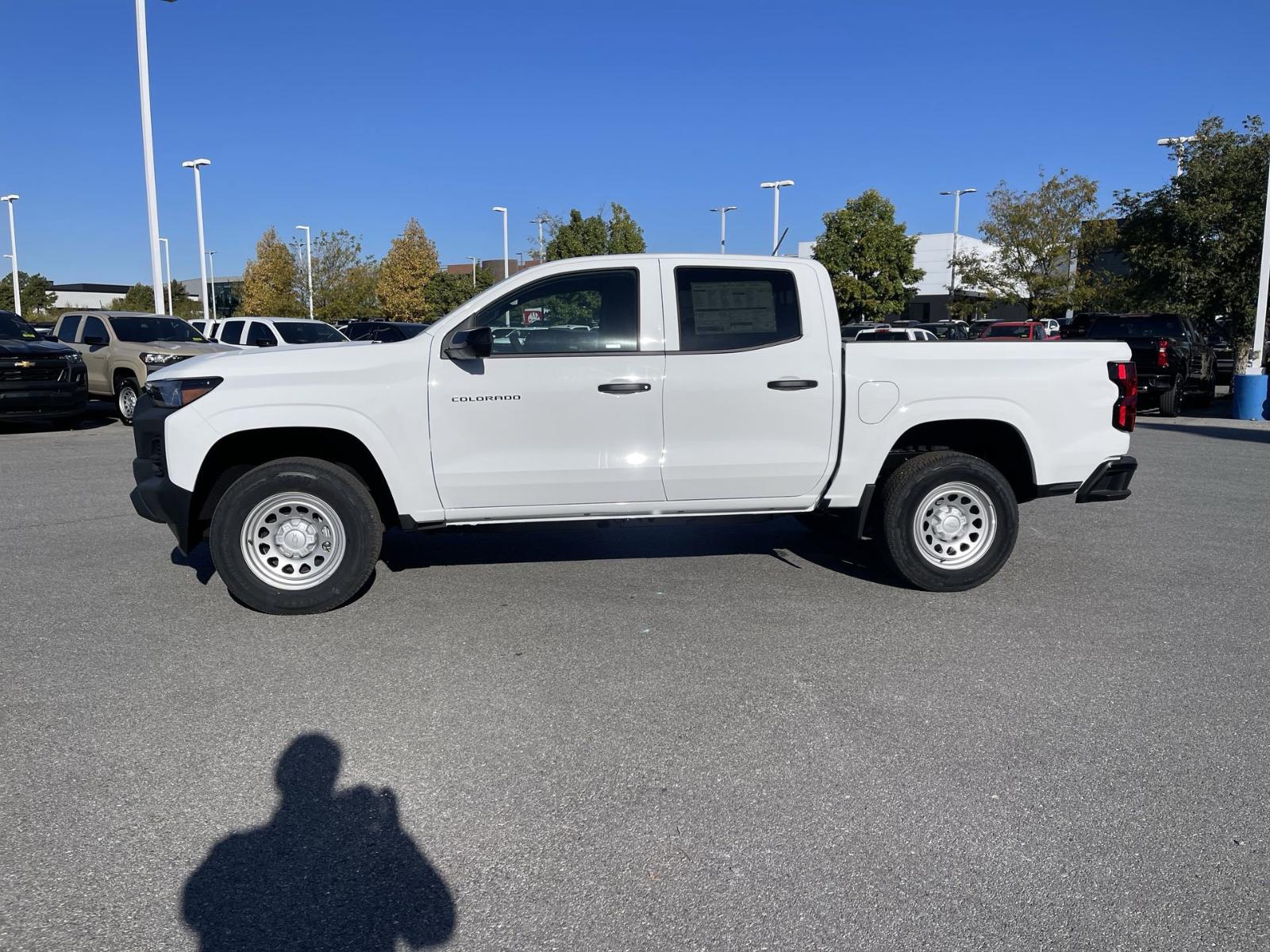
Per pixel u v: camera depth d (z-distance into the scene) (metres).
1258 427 16.48
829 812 3.36
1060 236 33.75
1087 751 3.81
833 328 5.74
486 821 3.31
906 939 2.69
